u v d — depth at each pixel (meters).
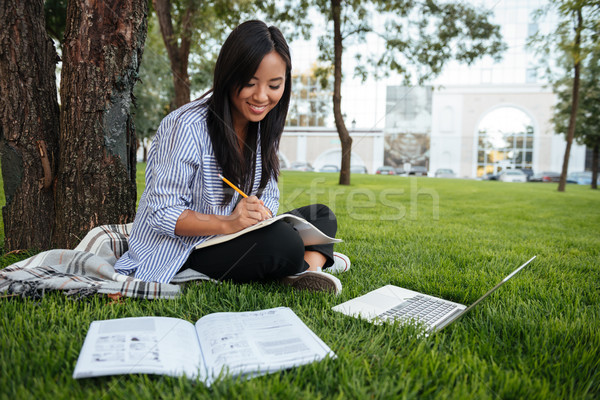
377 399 0.76
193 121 1.27
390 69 8.64
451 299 1.46
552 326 1.14
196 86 10.98
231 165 1.31
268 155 1.45
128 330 0.94
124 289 1.24
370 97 22.94
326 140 24.23
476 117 23.98
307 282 1.43
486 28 7.67
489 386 0.83
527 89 23.23
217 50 8.55
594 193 8.84
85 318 1.09
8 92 1.77
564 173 9.07
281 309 1.13
